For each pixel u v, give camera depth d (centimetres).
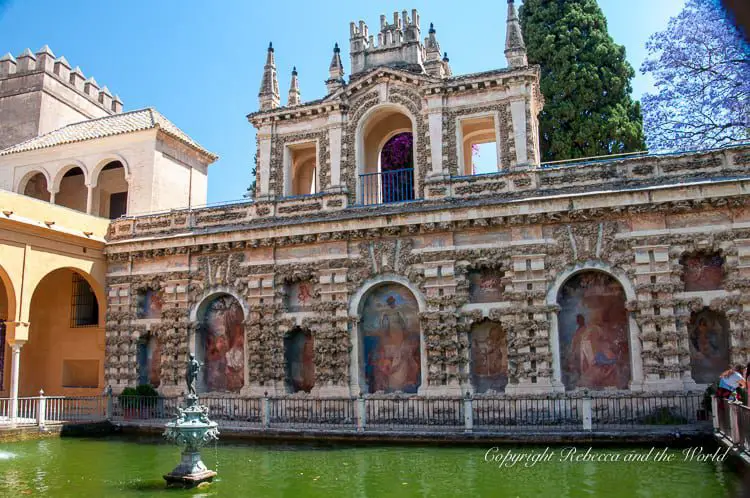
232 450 2458
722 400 2148
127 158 4088
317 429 2678
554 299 2862
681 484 1702
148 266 3647
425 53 3750
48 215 3369
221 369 3441
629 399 2677
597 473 1881
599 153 4153
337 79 3681
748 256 2642
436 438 2478
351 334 3142
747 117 3572
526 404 2783
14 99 4788
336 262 3212
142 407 3341
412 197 3725
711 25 3494
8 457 2380
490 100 3188
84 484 1897
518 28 3222
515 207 2930
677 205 2736
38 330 3925
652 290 2734
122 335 3619
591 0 4459
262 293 3344
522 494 1662
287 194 3512
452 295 2995
